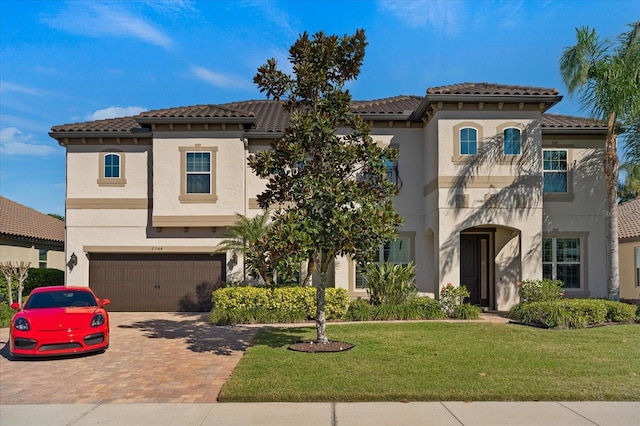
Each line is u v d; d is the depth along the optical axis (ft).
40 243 79.66
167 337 42.47
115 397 25.40
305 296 51.90
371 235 32.48
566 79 52.60
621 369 28.91
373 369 28.84
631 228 68.69
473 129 54.95
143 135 61.26
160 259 62.18
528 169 54.60
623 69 50.24
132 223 61.62
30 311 36.29
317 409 23.00
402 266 59.77
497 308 58.03
